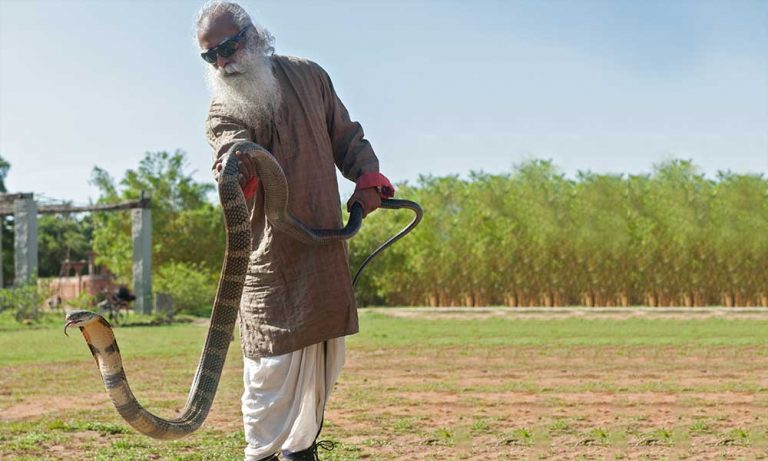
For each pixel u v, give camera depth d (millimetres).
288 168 4340
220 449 6523
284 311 4348
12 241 58312
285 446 4465
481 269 36125
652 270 27266
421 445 6719
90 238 66625
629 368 12414
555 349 15695
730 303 26328
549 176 31062
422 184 40938
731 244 26094
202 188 47062
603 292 28219
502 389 10180
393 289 41219
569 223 29094
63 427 7559
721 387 10156
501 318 25406
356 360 13977
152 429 3412
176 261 44594
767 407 8602
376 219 42125
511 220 34062
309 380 4414
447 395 9719
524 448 6574
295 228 4199
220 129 4285
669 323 21750
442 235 39406
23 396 9969
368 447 6645
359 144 4684
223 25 4223
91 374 12406
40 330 23781
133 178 45406
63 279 40875
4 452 6480
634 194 27391
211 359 3920
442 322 25234
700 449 6492
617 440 6863
